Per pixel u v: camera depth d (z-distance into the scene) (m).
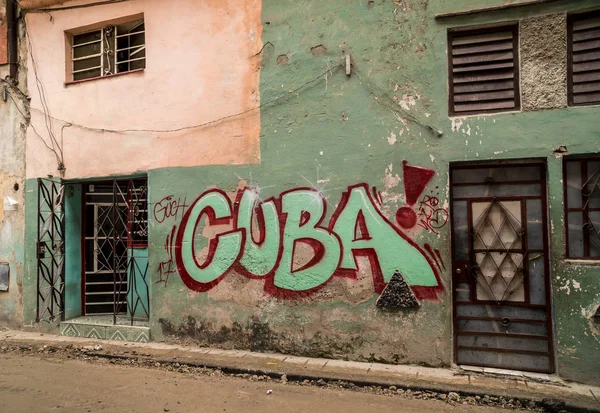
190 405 4.08
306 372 4.82
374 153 5.21
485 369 4.79
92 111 6.60
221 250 5.83
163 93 6.20
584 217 4.55
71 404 4.07
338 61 5.41
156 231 6.15
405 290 5.00
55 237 6.70
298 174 5.53
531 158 4.68
